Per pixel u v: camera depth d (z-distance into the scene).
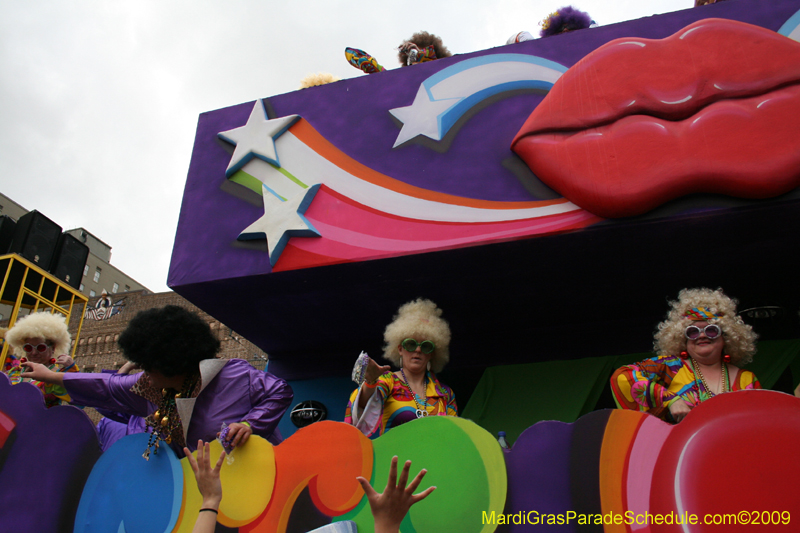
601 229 3.56
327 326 5.09
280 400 3.01
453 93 4.34
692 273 4.03
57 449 3.10
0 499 3.07
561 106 3.88
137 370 4.04
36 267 9.07
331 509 2.50
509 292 4.37
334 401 5.29
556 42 4.25
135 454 2.93
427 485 2.40
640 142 3.58
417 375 3.49
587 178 3.60
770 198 3.28
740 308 4.41
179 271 4.41
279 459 2.68
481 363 5.00
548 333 4.95
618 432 2.24
